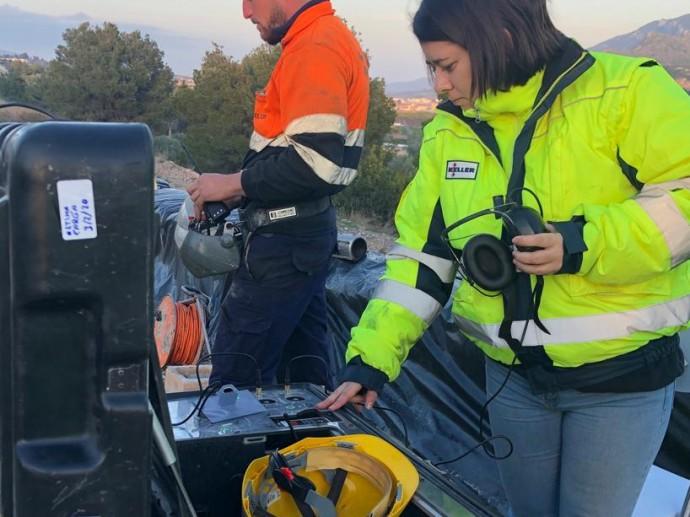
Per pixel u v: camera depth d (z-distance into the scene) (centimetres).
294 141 283
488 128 184
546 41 166
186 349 443
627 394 178
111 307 107
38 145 101
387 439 205
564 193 172
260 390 239
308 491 167
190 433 203
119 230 105
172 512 140
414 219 203
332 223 318
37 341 106
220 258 302
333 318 429
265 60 2244
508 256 173
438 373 367
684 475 305
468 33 165
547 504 204
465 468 347
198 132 2230
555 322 176
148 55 3294
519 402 196
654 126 159
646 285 173
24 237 102
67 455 110
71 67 3238
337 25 289
